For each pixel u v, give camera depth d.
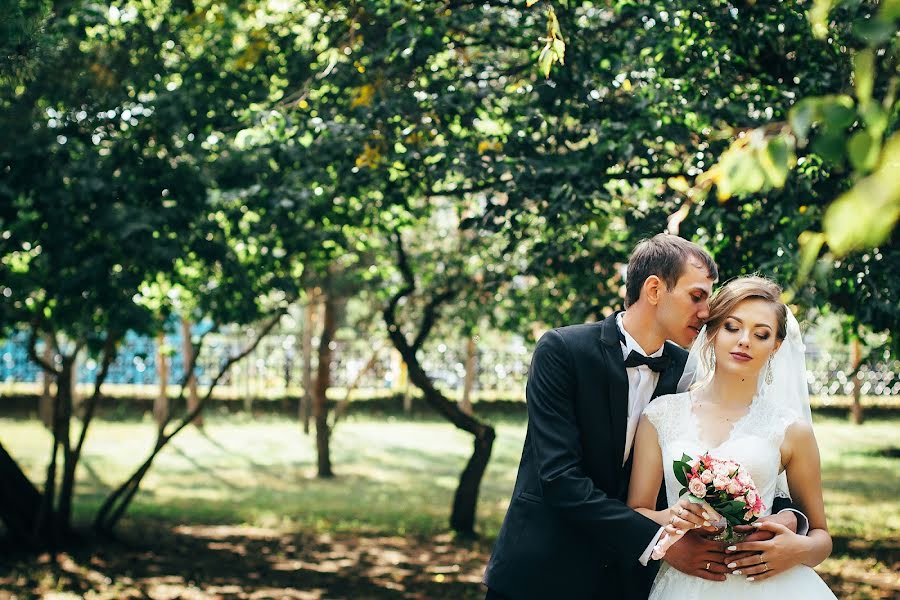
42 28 5.72
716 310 3.10
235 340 22.53
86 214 6.66
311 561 9.09
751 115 5.72
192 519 11.23
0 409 21.12
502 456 17.31
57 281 7.13
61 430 9.23
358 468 15.83
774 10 5.32
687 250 3.06
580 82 5.89
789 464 3.15
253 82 7.43
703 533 2.96
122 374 22.78
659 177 6.00
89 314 7.51
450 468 16.00
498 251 9.69
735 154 1.65
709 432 3.11
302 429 20.23
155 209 6.90
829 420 21.48
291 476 14.97
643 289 3.08
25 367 22.70
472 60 6.84
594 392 3.08
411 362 10.12
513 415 21.88
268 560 9.09
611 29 6.20
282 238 7.77
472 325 10.91
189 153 7.04
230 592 7.69
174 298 9.80
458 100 6.24
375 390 22.88
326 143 6.63
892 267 5.07
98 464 15.70
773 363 3.21
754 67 5.73
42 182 6.37
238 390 22.66
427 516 11.73
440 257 10.70
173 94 6.94
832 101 1.32
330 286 13.74
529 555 3.10
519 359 22.50
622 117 5.96
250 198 7.10
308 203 7.04
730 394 3.13
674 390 3.23
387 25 6.34
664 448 3.13
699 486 2.80
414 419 22.00
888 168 1.19
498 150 6.38
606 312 6.75
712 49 5.50
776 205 5.05
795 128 1.32
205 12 6.91
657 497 3.18
